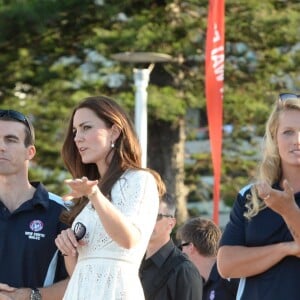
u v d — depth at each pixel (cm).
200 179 2952
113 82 2716
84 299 751
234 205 766
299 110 741
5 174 883
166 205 998
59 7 2516
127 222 731
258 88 2781
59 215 883
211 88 1956
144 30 2508
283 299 720
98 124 779
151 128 2734
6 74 2700
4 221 877
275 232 733
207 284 1025
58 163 2797
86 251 763
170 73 2661
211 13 2000
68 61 2716
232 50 2731
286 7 2752
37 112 2719
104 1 2562
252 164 2833
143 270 991
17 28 2558
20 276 866
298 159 738
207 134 3350
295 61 2744
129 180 770
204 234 1096
